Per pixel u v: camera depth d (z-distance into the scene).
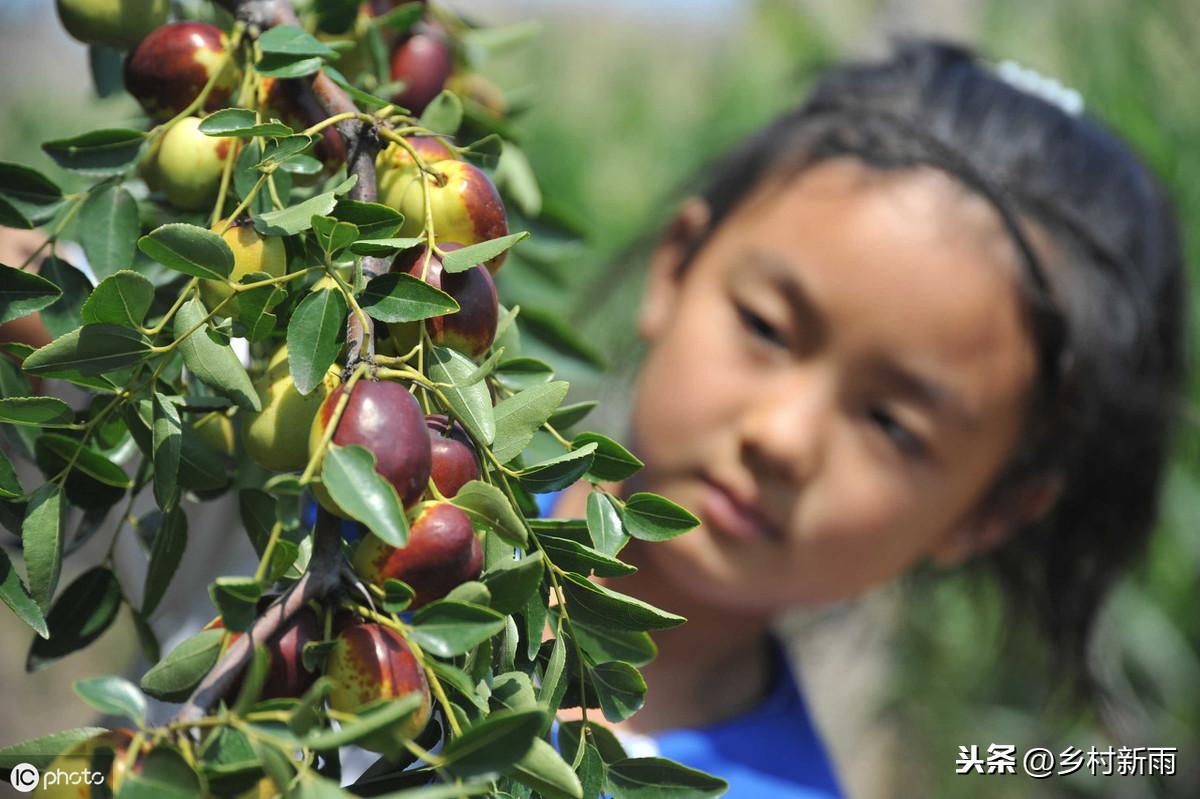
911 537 1.83
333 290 0.66
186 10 0.96
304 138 0.70
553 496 1.98
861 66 2.25
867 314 1.71
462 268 0.69
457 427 0.71
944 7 4.43
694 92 5.35
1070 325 1.88
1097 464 2.26
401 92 0.96
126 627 3.79
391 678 0.61
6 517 0.76
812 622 3.45
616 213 4.36
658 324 2.18
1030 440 1.94
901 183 1.79
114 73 1.06
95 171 0.81
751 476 1.71
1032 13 4.11
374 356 0.66
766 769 1.89
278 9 0.81
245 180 0.77
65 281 0.83
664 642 1.89
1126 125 3.43
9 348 0.75
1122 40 3.66
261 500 0.76
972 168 1.85
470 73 1.15
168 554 0.78
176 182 0.79
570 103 5.20
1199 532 3.27
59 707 3.78
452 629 0.62
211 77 0.81
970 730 3.50
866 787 3.61
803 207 1.81
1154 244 2.22
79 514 1.10
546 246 1.19
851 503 1.73
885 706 3.62
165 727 0.57
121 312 0.67
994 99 2.09
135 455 0.92
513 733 0.59
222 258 0.67
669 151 4.70
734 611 1.87
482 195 0.75
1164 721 3.41
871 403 1.74
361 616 0.64
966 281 1.74
